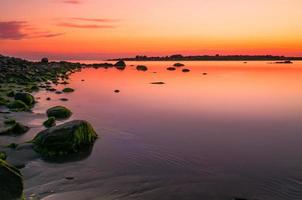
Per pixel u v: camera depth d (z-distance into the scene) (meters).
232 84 59.75
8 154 17.31
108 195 13.23
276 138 22.16
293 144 20.73
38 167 15.89
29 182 14.20
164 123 26.28
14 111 28.56
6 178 11.45
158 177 15.16
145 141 20.91
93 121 26.58
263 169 16.42
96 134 21.38
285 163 17.30
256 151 19.28
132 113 30.44
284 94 45.56
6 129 21.73
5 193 11.20
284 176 15.55
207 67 141.62
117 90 47.81
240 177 15.38
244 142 21.09
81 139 19.02
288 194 13.70
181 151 19.02
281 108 33.97
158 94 44.81
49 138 17.97
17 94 32.84
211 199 13.20
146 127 24.77
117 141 20.73
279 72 99.50
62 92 44.50
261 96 43.28
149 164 16.81
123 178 14.96
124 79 71.25
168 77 77.38
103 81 65.50
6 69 62.66
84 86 54.75
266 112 31.62
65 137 18.16
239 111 32.03
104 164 16.61
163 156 18.06
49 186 13.88
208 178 15.21
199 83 61.62
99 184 14.23
